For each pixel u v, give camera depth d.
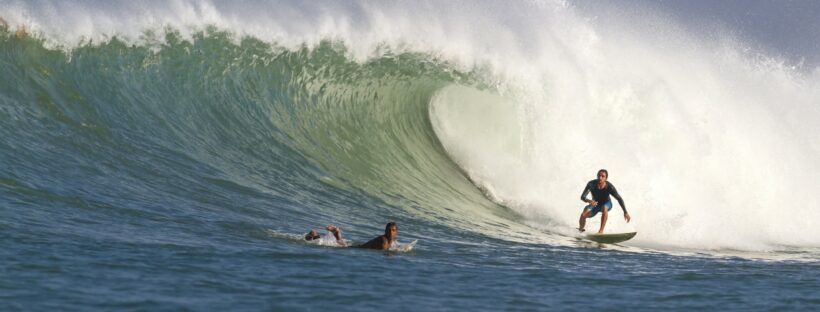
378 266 37.66
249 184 54.97
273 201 52.41
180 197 48.53
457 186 68.88
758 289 39.44
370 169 66.19
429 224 54.47
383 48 77.75
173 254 35.38
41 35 62.88
